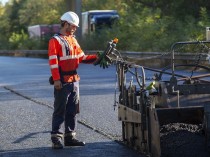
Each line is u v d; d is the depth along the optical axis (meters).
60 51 11.69
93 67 37.47
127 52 40.53
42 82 27.69
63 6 91.12
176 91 11.31
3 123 15.46
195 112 10.61
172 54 11.34
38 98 20.89
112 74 30.83
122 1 60.16
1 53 87.56
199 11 46.41
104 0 87.44
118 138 12.82
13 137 13.41
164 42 40.75
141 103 10.68
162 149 10.35
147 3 54.06
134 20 50.53
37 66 42.28
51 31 74.62
